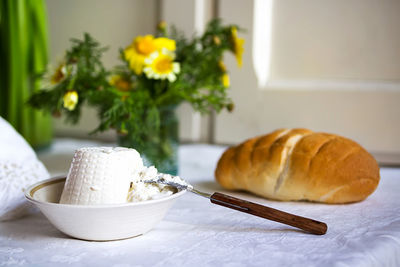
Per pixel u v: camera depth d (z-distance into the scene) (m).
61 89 0.83
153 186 0.55
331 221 0.59
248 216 0.61
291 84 1.20
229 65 1.23
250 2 1.18
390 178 0.85
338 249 0.50
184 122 1.29
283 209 0.64
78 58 0.82
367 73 1.14
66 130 1.46
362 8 1.13
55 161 1.02
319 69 1.19
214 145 1.27
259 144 0.71
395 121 1.08
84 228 0.50
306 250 0.49
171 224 0.58
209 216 0.61
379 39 1.12
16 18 1.07
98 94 0.80
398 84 1.11
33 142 1.13
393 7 1.10
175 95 0.85
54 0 1.46
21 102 1.09
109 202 0.50
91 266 0.46
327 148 0.67
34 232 0.55
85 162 0.51
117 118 0.78
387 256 0.50
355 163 0.66
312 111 1.16
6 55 1.08
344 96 1.12
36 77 1.03
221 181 0.74
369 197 0.71
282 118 1.19
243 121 1.23
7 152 0.65
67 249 0.50
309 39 1.19
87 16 1.42
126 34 1.38
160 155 0.84
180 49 0.90
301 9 1.19
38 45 1.11
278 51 1.23
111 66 1.40
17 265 0.46
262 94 1.20
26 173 0.63
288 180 0.66
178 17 1.27
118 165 0.51
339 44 1.16
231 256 0.48
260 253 0.49
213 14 1.25
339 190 0.65
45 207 0.49
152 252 0.49
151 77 0.83
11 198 0.58
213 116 1.28
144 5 1.34
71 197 0.51
